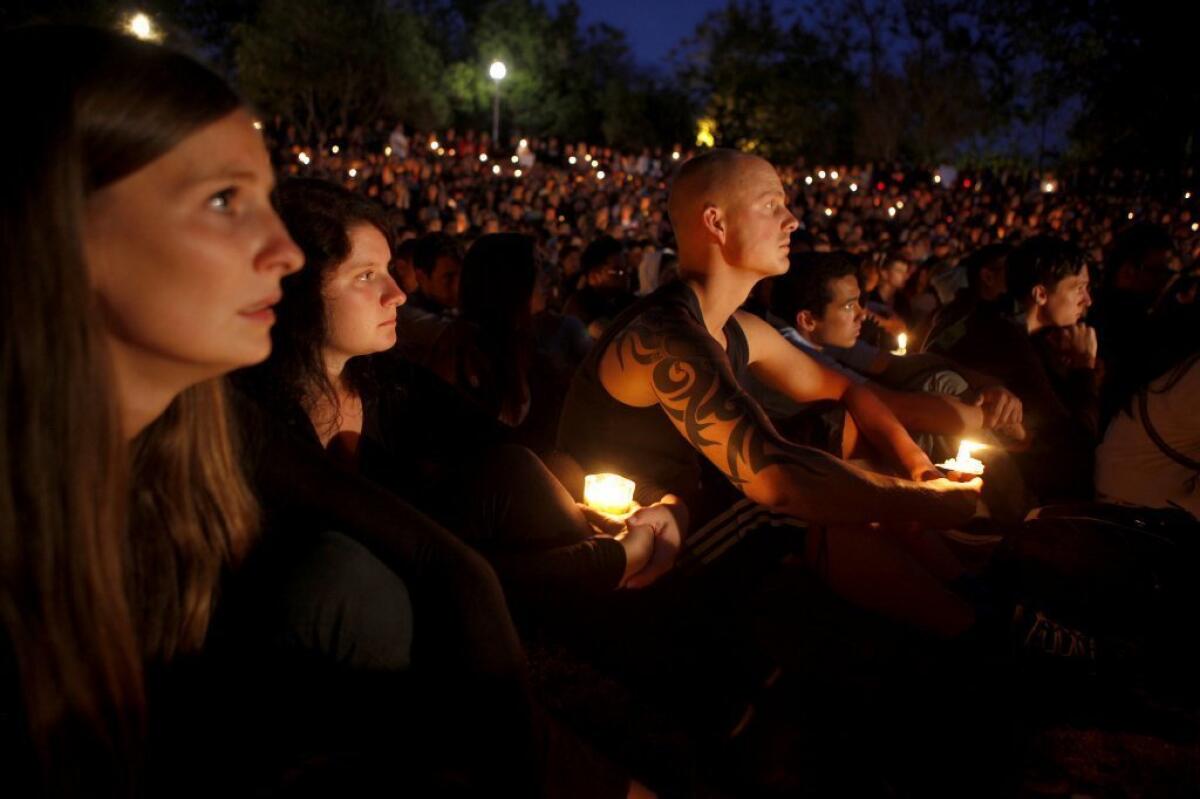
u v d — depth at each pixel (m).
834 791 2.27
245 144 1.09
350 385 2.30
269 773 1.27
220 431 1.35
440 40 47.84
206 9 40.44
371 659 1.46
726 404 2.22
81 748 1.12
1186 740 2.57
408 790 1.27
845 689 2.58
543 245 12.10
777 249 2.52
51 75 0.99
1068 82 30.94
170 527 1.30
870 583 2.68
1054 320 4.27
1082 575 2.98
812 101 41.72
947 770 2.36
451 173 26.69
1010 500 3.56
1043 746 2.51
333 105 38.75
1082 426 3.91
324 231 2.02
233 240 1.06
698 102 47.62
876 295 8.85
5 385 1.00
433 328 4.09
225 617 1.41
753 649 2.38
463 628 1.47
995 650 2.68
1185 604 2.89
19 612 1.05
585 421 2.57
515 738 1.48
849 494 2.20
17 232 0.98
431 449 2.40
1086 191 27.53
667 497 2.43
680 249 2.62
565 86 50.16
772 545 2.45
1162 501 3.26
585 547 2.11
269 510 1.48
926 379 3.52
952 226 22.30
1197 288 4.69
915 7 37.19
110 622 1.11
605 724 2.56
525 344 3.34
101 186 1.01
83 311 1.00
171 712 1.32
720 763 2.32
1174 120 26.28
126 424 1.17
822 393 2.94
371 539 1.49
